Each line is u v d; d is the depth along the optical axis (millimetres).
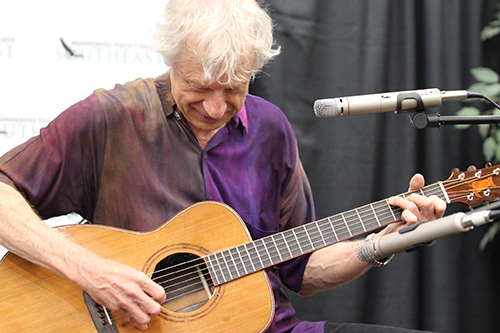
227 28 1555
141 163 1766
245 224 1812
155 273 1677
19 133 2283
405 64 2789
